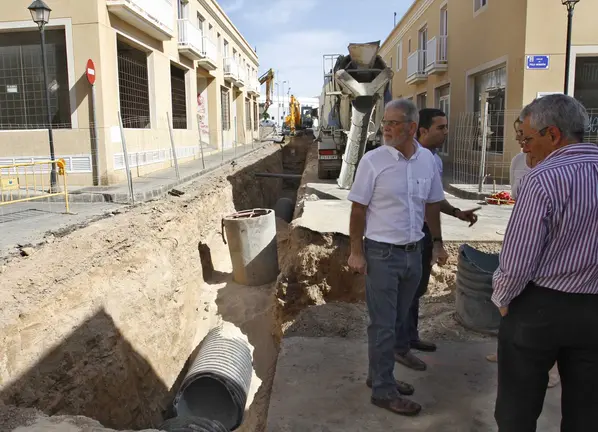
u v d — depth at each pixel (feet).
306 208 29.27
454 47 57.11
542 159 7.92
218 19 87.56
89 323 19.80
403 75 87.76
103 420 18.57
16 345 15.88
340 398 12.09
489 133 39.32
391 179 10.75
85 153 39.99
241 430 18.58
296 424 11.06
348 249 22.44
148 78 52.01
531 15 37.73
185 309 29.73
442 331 15.83
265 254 34.45
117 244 24.84
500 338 8.21
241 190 53.36
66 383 17.30
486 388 12.36
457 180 45.60
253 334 28.30
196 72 69.72
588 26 37.32
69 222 26.55
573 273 7.18
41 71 41.24
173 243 31.12
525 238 7.20
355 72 40.60
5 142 39.86
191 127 67.21
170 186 40.47
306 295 22.34
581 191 7.04
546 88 38.37
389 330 11.16
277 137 143.33
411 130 10.72
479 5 49.52
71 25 39.37
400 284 11.46
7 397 14.62
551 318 7.33
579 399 7.59
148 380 22.41
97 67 39.68
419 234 11.18
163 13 50.65
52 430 12.35
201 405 21.42
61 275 19.80
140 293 24.50
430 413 11.36
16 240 22.16
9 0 39.37
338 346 15.15
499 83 45.14
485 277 15.26
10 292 17.11
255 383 24.22
